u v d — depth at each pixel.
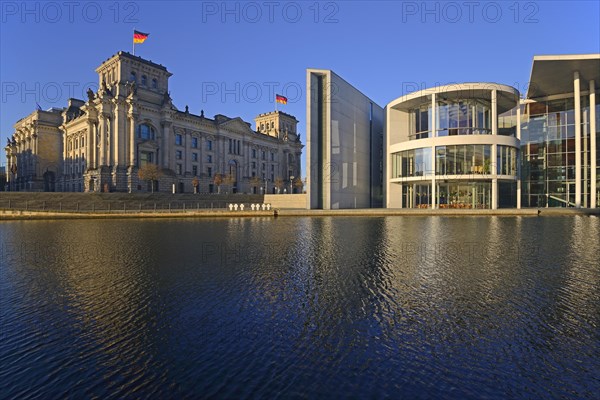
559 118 49.25
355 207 54.78
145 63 72.62
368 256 13.27
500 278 9.88
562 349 5.69
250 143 98.00
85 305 7.83
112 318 7.07
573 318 6.94
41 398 4.43
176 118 77.69
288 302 7.97
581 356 5.46
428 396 4.45
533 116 51.16
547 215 36.69
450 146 43.97
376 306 7.68
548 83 45.38
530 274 10.30
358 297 8.30
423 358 5.42
